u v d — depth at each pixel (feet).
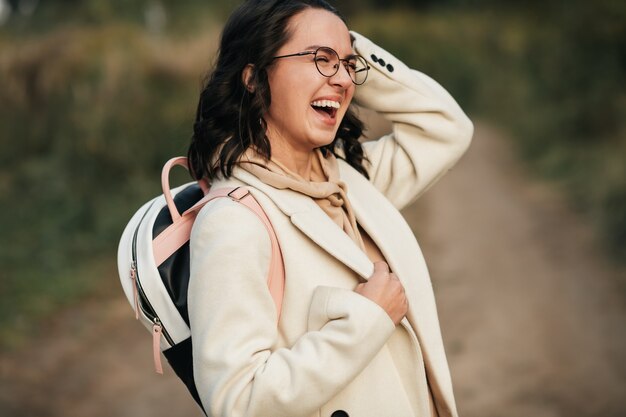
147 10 41.09
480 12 83.15
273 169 5.55
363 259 5.42
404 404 5.30
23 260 24.02
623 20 37.40
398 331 5.60
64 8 41.88
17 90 32.37
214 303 4.83
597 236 24.53
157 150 31.22
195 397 5.25
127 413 15.02
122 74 32.22
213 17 41.63
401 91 6.71
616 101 37.55
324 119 5.53
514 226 27.76
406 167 6.83
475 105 65.98
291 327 5.22
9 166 31.63
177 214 5.49
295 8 5.43
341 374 4.82
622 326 17.42
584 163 34.32
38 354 18.06
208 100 5.63
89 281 23.31
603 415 13.64
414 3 89.97
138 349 18.51
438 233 28.14
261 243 5.08
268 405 4.68
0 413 14.74
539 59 55.77
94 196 29.40
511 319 18.51
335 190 5.82
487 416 13.97
